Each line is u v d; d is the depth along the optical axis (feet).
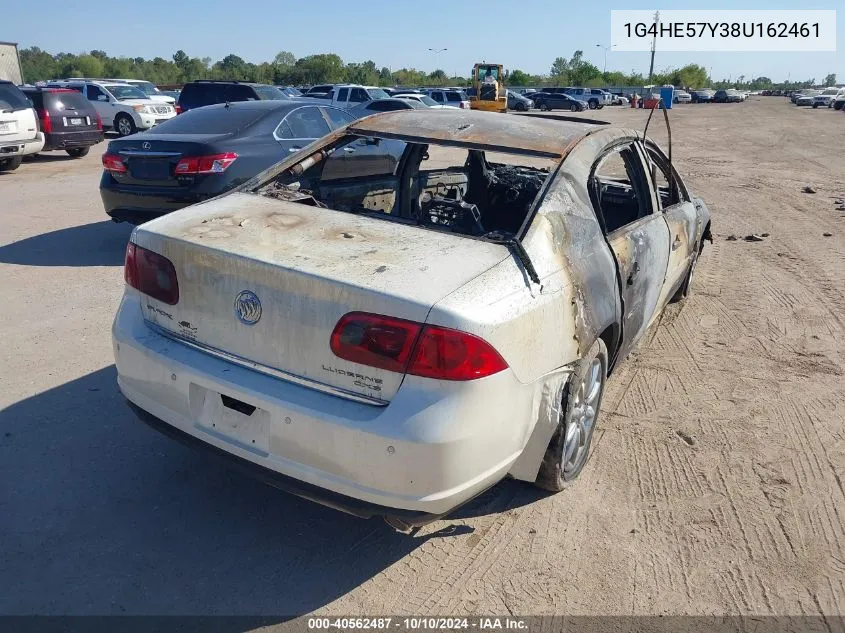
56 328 16.80
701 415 14.11
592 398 11.50
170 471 11.27
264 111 24.94
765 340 18.22
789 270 24.77
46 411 12.85
